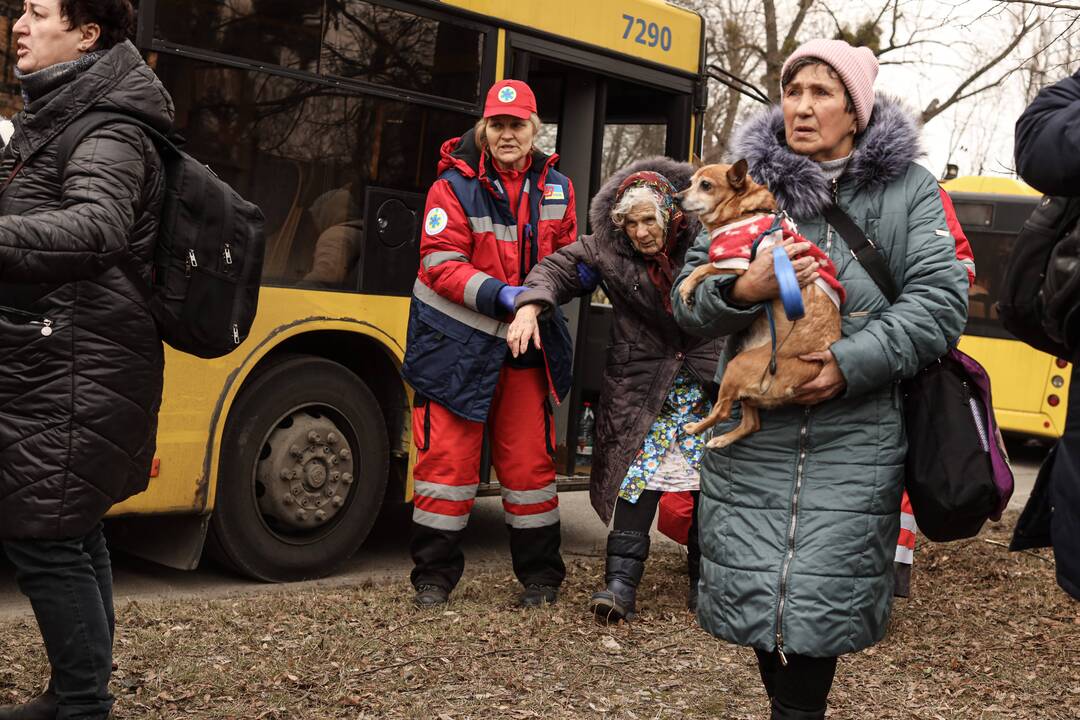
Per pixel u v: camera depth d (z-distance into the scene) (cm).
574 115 688
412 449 596
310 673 395
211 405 513
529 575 508
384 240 574
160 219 314
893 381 284
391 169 577
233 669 394
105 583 327
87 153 290
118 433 297
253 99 521
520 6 623
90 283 294
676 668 428
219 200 322
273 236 532
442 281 476
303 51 538
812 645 277
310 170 543
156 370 310
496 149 482
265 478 541
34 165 297
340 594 511
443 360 482
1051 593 589
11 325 286
